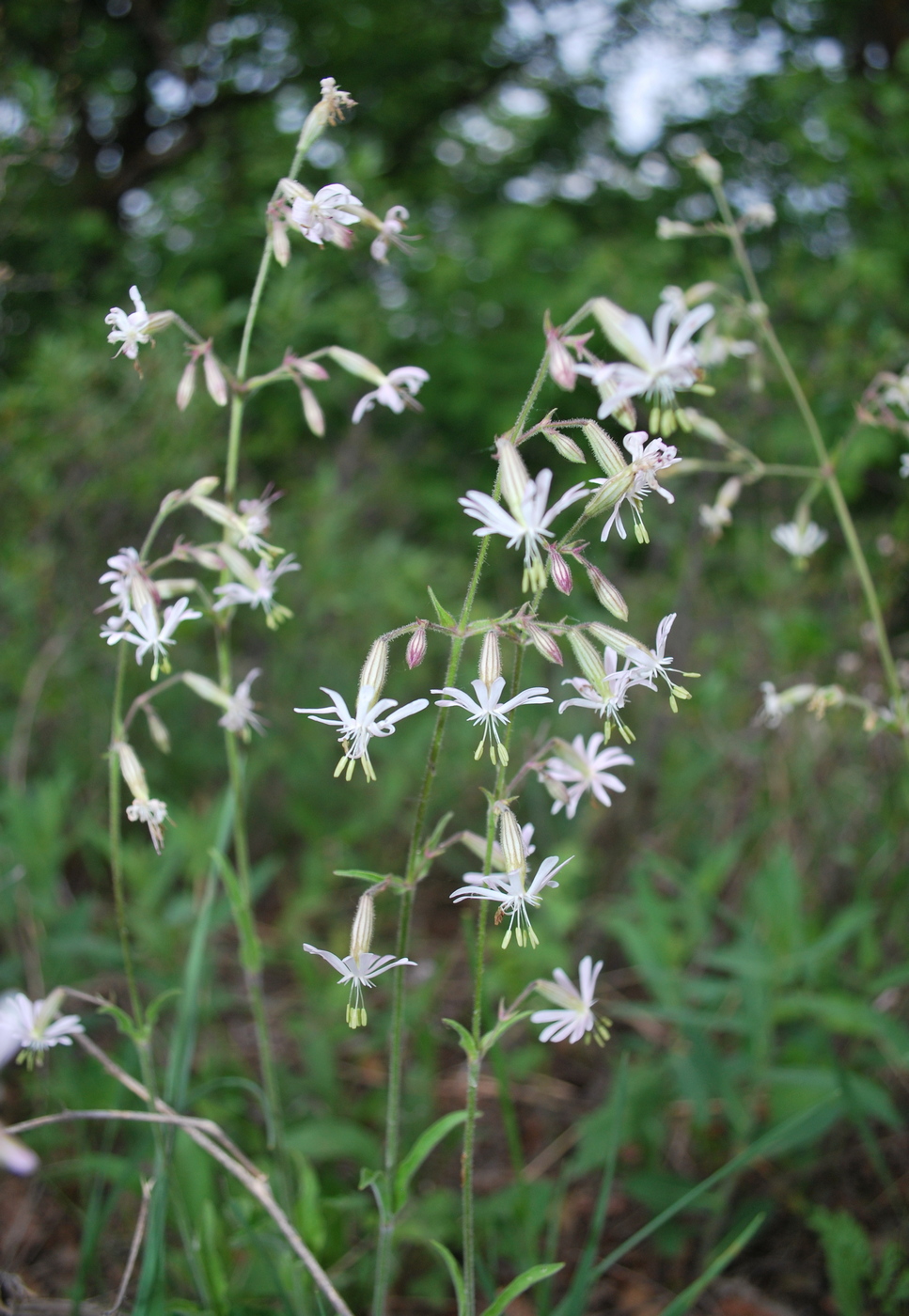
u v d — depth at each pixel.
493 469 0.84
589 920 0.43
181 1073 0.25
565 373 0.18
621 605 0.19
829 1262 0.28
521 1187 0.27
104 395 0.54
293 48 1.12
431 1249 0.31
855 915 0.32
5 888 0.34
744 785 0.44
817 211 0.89
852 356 0.47
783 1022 0.34
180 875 0.47
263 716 0.52
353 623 0.56
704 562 0.49
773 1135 0.24
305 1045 0.36
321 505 0.56
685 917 0.35
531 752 0.24
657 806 0.47
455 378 0.89
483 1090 0.37
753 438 0.49
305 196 0.23
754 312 0.32
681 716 0.49
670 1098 0.34
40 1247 0.31
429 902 0.49
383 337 0.71
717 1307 0.30
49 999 0.21
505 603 0.61
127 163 1.05
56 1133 0.32
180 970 0.36
